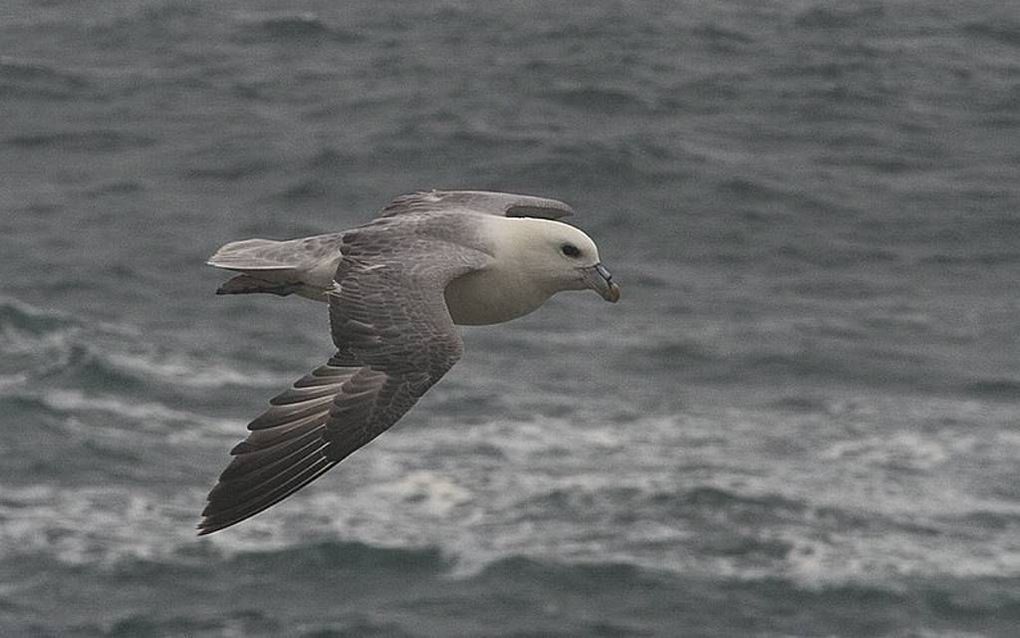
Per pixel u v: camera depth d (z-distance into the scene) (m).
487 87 54.62
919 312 40.56
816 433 33.31
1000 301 41.50
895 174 49.44
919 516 30.02
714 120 52.78
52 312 37.62
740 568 28.28
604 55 58.03
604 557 28.30
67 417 32.75
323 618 26.80
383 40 60.25
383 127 50.62
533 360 36.31
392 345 11.86
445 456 31.50
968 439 33.16
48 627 26.34
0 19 62.38
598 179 47.34
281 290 13.29
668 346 37.44
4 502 29.55
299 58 58.22
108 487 30.25
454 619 26.84
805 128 52.53
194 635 26.31
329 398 11.71
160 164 48.44
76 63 57.09
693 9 64.06
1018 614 27.42
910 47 60.50
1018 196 47.94
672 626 26.86
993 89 56.84
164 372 35.00
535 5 63.94
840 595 27.73
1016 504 30.53
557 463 31.45
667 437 32.84
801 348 37.59
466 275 13.30
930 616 27.39
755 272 42.91
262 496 11.38
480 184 47.06
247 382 34.94
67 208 44.94
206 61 57.59
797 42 60.53
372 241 12.99
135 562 27.94
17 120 51.62
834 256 43.91
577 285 13.42
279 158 48.38
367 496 30.00
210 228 43.88
